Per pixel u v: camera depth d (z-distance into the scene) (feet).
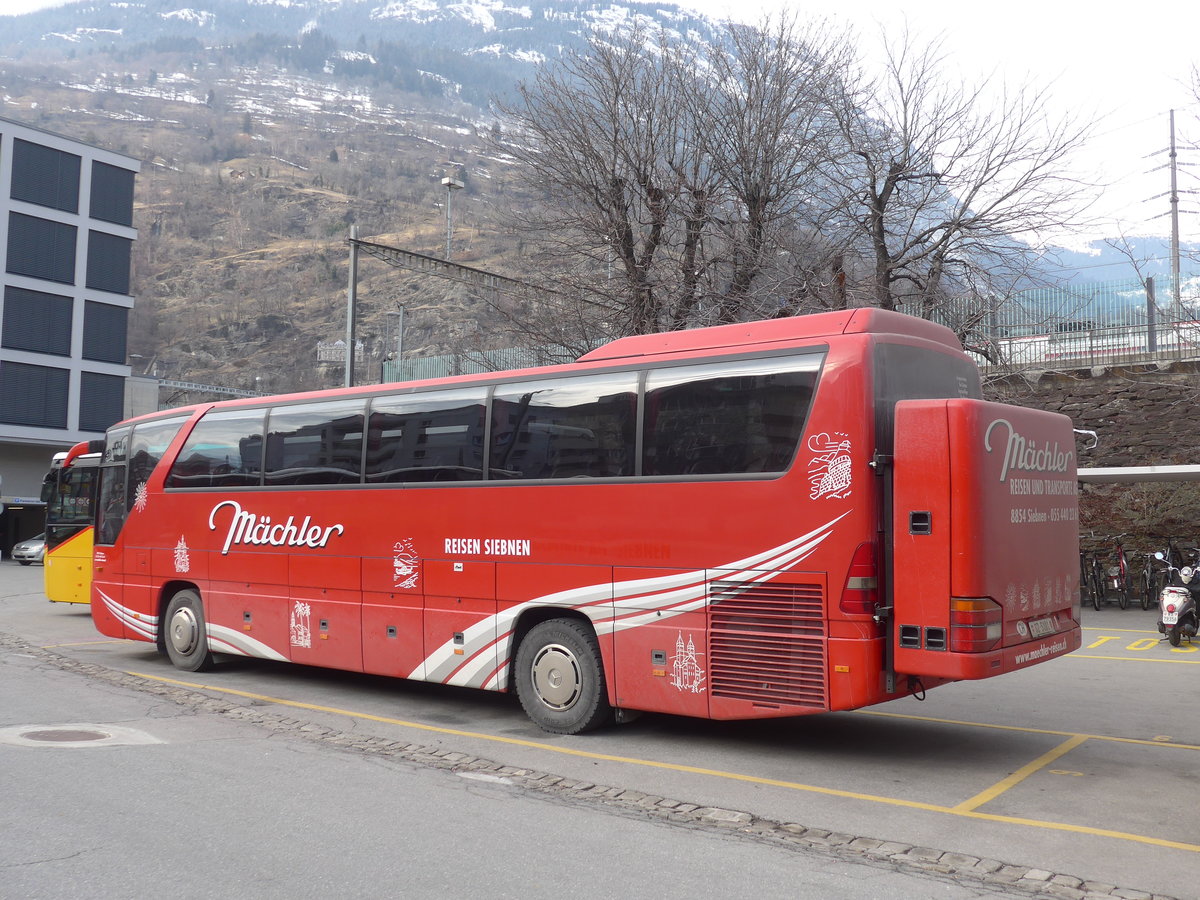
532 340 72.79
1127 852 19.15
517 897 16.58
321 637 36.19
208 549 40.78
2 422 144.05
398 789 23.35
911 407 24.26
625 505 28.53
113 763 25.20
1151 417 64.95
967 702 35.17
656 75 72.95
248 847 18.92
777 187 70.38
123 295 158.81
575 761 26.45
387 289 506.07
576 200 72.49
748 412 26.55
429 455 33.60
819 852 19.12
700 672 26.73
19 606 70.18
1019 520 25.04
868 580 24.16
